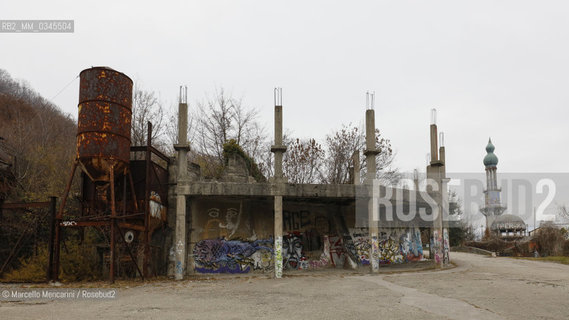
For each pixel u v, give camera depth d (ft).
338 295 48.29
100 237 74.08
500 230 218.79
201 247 71.97
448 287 54.34
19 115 135.85
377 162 129.90
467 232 211.20
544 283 57.77
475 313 38.09
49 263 60.34
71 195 90.17
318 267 79.15
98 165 60.29
